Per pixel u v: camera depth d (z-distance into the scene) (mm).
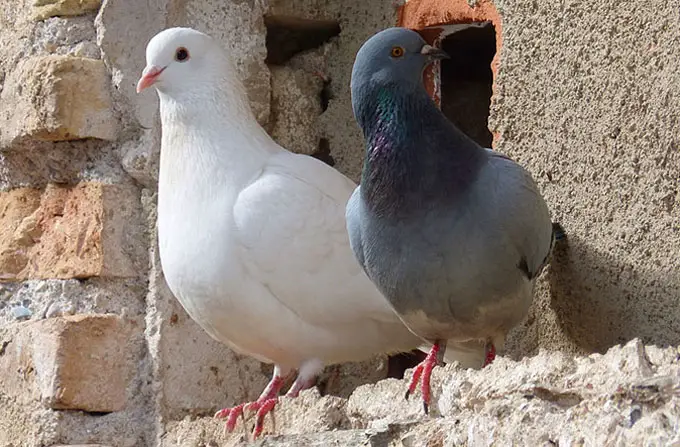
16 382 5445
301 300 4805
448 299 4238
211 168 4949
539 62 4828
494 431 3236
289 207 4820
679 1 4211
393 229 4195
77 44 5547
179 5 5621
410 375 3955
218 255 4793
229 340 5020
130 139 5480
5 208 5727
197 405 5391
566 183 4707
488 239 4129
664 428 2830
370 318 4895
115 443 5289
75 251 5418
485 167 4211
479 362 5020
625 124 4438
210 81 5070
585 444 2990
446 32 5648
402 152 4188
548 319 4867
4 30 5832
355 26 6012
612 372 3076
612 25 4496
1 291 5633
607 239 4523
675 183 4223
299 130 6031
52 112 5375
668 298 4246
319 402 4281
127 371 5355
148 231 5453
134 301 5430
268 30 6152
